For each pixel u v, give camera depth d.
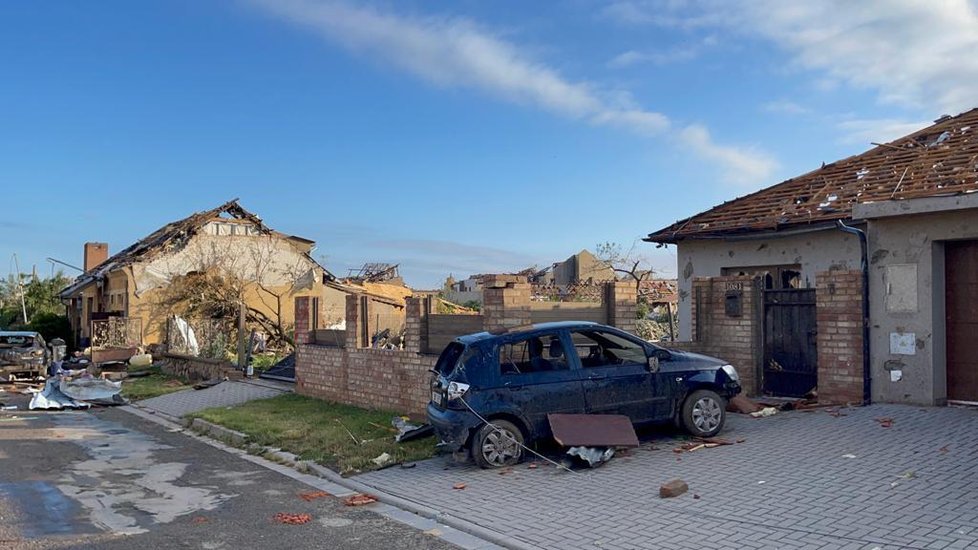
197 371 22.50
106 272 32.38
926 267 10.17
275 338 29.38
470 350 9.09
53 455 11.17
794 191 14.07
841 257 12.16
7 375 23.52
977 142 12.53
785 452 8.45
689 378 9.56
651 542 5.97
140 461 10.62
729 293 12.27
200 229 32.19
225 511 7.67
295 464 10.09
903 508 6.27
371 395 13.78
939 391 10.12
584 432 8.77
